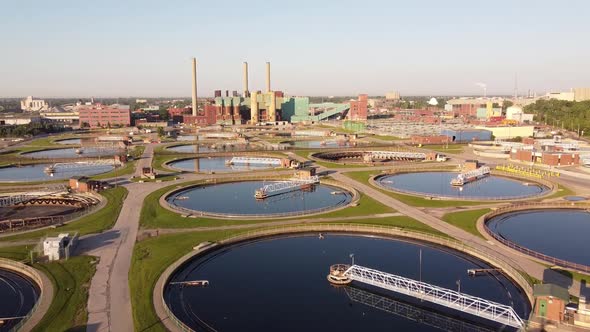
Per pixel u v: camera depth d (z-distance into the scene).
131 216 110.94
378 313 68.31
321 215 112.50
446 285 75.56
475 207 119.38
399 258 87.56
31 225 112.62
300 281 78.44
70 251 85.62
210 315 66.75
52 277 74.81
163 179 159.75
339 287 76.62
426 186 154.62
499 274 79.62
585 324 57.94
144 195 134.12
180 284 76.12
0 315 66.19
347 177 163.25
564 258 88.94
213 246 91.06
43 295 68.12
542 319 59.50
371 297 73.56
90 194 139.75
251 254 90.44
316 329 63.56
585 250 93.25
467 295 69.25
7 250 87.75
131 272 77.06
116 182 154.62
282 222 106.69
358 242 96.62
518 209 120.69
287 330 63.12
